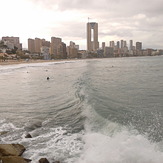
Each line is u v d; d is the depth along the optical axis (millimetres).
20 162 7598
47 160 7930
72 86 29422
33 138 10516
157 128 11070
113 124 11555
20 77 45875
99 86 29062
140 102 17828
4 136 10828
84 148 9023
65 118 13789
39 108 16828
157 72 53531
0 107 17375
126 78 40125
